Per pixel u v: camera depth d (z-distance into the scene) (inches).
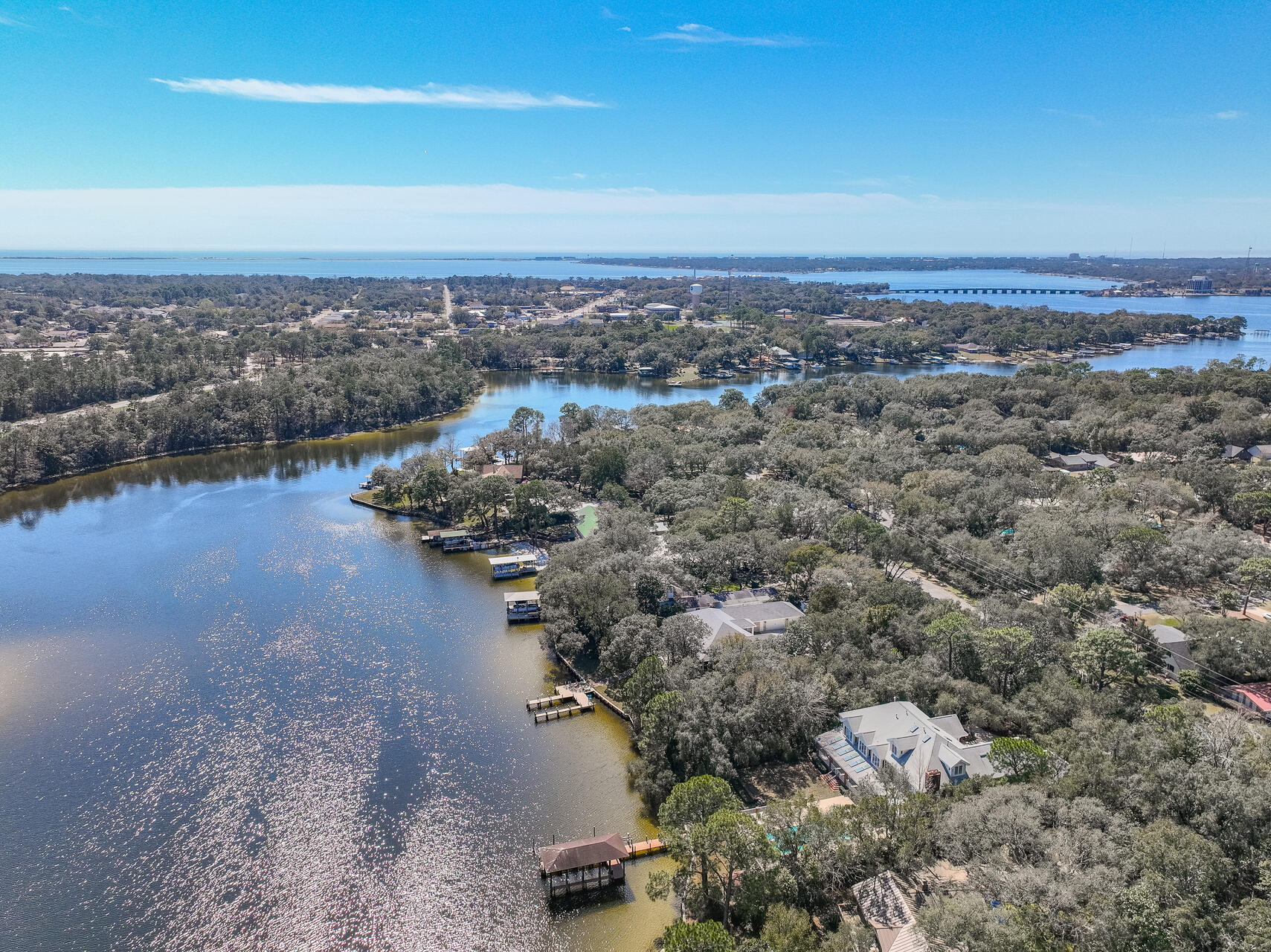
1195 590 6063.0
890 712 4052.7
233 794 3991.1
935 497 7514.8
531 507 7755.9
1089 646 4404.5
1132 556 6092.5
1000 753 3489.2
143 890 3388.3
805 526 6835.6
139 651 5418.3
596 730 4569.4
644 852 3585.1
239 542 7554.1
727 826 3026.6
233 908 3307.1
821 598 5255.9
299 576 6761.8
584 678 5088.6
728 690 4232.3
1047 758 3467.0
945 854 3132.4
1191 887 2684.5
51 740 4407.0
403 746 4394.7
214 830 3745.1
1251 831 2960.1
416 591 6466.5
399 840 3695.9
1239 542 6161.4
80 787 4028.1
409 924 3240.7
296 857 3587.6
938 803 3373.5
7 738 4419.3
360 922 3250.5
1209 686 4542.3
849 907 3142.2
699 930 2753.4
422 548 7460.6
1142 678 4429.1
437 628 5816.9
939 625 4527.6
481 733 4517.7
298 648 5482.3
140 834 3708.2
